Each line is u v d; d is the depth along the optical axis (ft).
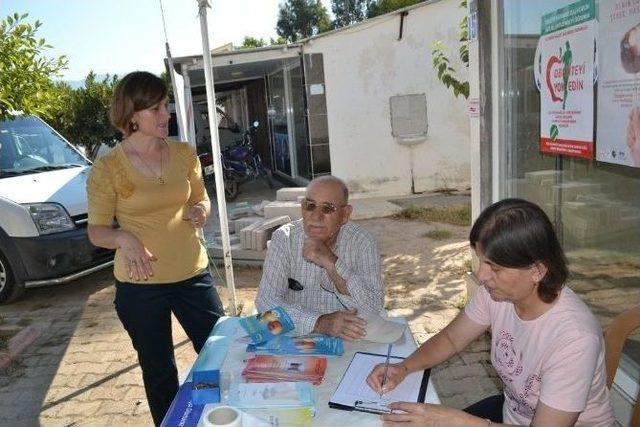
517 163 13.17
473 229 5.25
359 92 30.07
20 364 13.79
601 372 5.51
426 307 15.53
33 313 17.37
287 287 8.50
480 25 12.88
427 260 19.92
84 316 16.94
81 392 12.24
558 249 5.09
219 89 48.78
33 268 16.90
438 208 27.55
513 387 5.86
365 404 5.70
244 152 36.37
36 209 16.90
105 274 21.16
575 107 10.13
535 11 11.43
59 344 14.92
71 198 17.93
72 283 20.27
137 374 12.93
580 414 5.53
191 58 25.98
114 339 15.06
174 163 8.93
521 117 12.72
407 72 29.91
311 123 30.63
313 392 5.97
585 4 9.52
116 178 8.39
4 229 16.79
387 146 30.86
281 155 41.39
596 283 10.57
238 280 19.17
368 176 31.19
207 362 6.76
